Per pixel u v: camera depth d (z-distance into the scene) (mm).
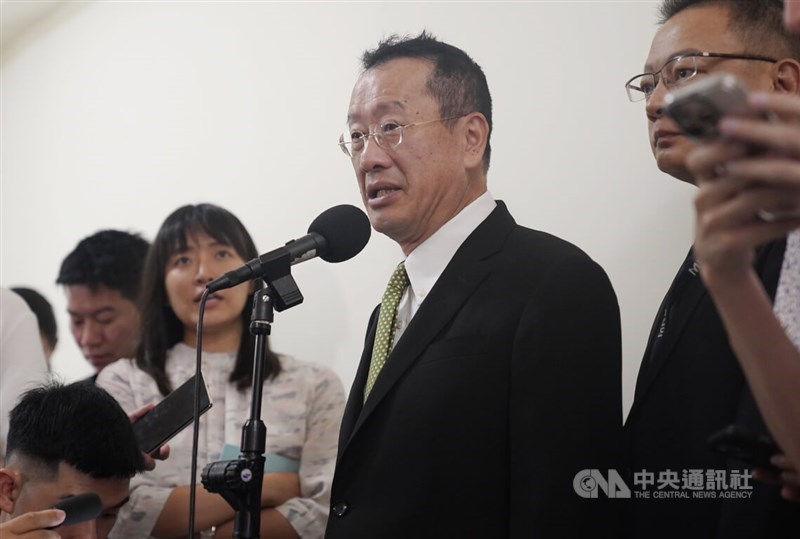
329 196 3314
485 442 1792
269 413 2697
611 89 2637
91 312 3500
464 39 2961
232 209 3605
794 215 997
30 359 2938
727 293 1111
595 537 1702
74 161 4414
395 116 2086
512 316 1842
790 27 1256
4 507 2115
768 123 942
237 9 3730
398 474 1814
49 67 4629
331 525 1872
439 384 1833
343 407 2811
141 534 2541
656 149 1872
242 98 3660
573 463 1715
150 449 2271
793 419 1190
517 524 1714
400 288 2115
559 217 2668
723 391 1723
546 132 2734
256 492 1695
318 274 3215
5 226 4758
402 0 3178
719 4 1878
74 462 2098
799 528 1570
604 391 1781
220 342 2846
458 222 2061
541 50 2785
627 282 2518
